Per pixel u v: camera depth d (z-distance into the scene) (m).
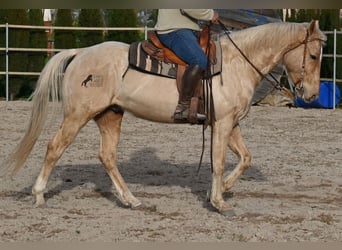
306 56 7.17
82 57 7.29
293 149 11.92
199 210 7.34
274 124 15.38
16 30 20.55
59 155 7.32
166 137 13.24
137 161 10.54
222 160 7.10
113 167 7.54
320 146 12.31
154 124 15.17
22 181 8.81
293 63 7.23
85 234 6.33
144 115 7.29
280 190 8.52
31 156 10.81
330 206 7.64
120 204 7.66
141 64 7.13
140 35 21.95
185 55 7.03
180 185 8.75
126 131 14.08
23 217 6.94
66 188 8.45
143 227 6.61
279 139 13.14
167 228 6.58
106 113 7.48
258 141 12.84
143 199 7.82
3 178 8.95
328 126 15.17
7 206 7.43
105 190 8.35
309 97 7.24
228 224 6.75
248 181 9.05
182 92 7.02
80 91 7.18
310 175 9.52
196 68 6.95
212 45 7.13
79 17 21.17
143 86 7.12
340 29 20.42
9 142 12.45
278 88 7.52
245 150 7.41
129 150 11.61
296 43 7.18
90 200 7.83
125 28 20.56
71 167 9.94
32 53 20.86
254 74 7.24
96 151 11.51
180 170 9.81
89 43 21.20
